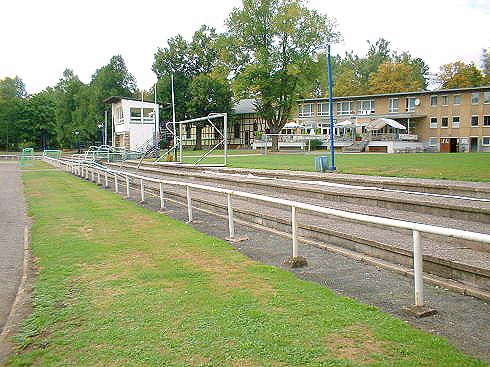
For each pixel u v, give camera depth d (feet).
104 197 53.88
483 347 12.64
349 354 12.30
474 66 231.91
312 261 22.58
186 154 132.46
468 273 17.78
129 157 136.15
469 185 36.04
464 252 20.24
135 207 44.45
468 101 169.48
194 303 16.62
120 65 240.73
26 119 299.99
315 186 44.98
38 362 12.72
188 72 208.23
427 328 14.07
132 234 30.48
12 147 305.53
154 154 128.77
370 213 31.30
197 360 12.28
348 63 308.40
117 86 236.43
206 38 207.00
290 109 172.45
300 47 164.66
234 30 169.37
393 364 11.66
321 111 203.00
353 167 61.93
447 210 29.37
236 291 17.85
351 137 170.81
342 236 24.98
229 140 218.59
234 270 20.94
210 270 21.08
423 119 179.32
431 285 18.26
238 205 39.22
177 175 74.28
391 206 33.94
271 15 166.30
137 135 172.96
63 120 271.49
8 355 13.34
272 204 38.99
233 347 12.94
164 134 145.89
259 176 61.52
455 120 172.76
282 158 101.65
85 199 52.03
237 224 34.01
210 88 192.54
